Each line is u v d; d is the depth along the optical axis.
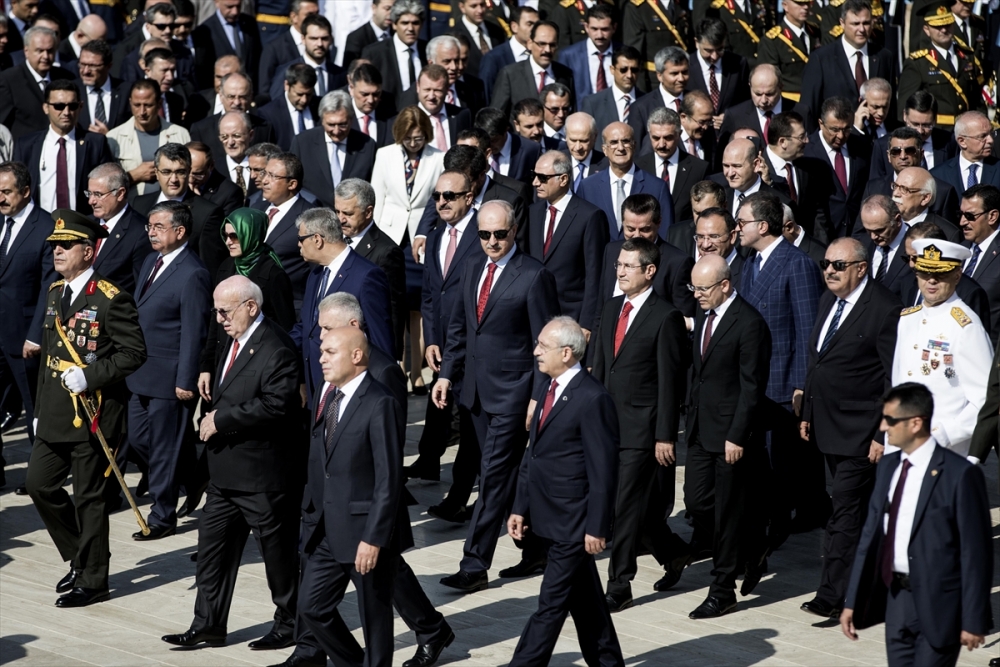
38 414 30.00
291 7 52.22
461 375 33.84
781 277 31.02
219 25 53.09
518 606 29.58
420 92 43.94
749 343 28.30
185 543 33.88
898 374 27.56
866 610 21.97
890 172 42.16
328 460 23.97
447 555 32.72
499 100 47.94
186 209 33.78
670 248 34.16
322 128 42.47
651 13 51.31
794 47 50.41
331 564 24.34
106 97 46.62
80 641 27.61
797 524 33.66
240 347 26.84
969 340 26.84
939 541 20.95
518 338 30.84
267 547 26.88
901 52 53.41
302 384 30.70
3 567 32.53
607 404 24.08
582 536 24.05
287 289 31.48
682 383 29.44
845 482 28.38
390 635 24.14
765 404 30.98
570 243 35.75
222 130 42.12
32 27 48.88
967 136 40.19
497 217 30.53
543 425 24.38
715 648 27.27
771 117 43.81
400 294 34.16
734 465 28.59
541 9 54.12
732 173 36.12
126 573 31.86
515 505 25.69
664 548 30.39
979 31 49.91
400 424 23.88
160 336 33.69
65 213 29.97
